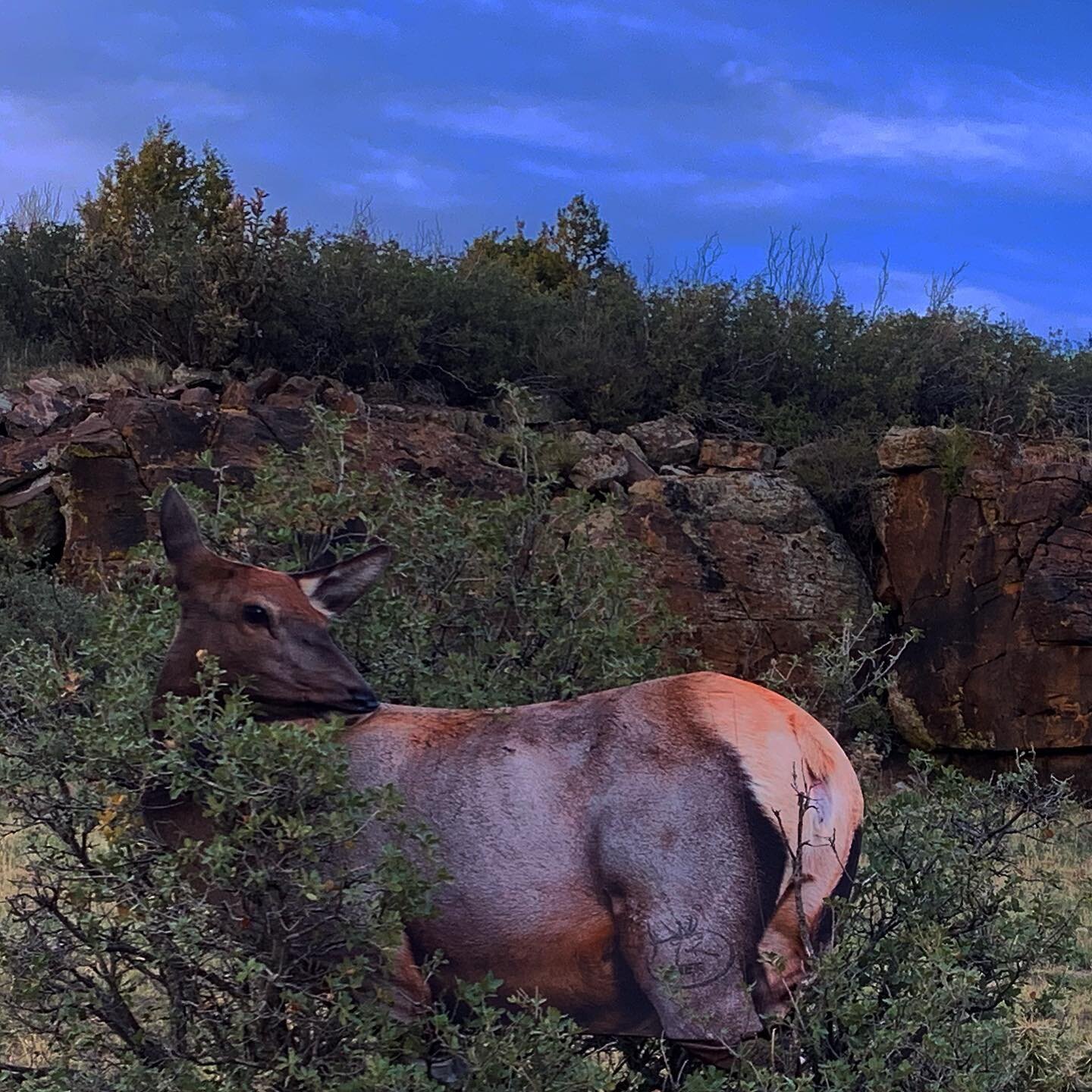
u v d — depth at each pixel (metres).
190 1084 4.05
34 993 4.40
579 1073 3.93
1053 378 21.06
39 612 11.56
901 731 15.56
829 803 4.18
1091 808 14.64
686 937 3.98
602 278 21.80
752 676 15.15
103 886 4.28
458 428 16.70
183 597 4.35
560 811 4.07
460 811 4.09
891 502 16.08
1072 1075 5.25
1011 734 15.02
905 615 15.74
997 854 5.28
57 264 21.62
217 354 18.34
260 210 19.17
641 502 15.62
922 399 20.25
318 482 5.71
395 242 19.86
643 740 4.10
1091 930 7.96
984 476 15.59
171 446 14.62
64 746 4.47
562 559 5.69
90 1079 4.33
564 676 5.41
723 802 4.03
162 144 27.02
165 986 4.38
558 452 15.34
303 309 18.80
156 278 18.98
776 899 4.04
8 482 15.13
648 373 19.52
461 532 5.64
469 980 4.12
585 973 4.11
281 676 4.25
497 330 19.53
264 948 4.14
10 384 18.09
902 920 4.90
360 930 3.97
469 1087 3.91
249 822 3.86
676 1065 4.74
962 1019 4.27
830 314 20.75
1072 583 15.02
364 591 4.42
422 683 5.25
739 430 18.70
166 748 4.11
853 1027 4.16
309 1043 4.16
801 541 15.85
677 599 15.16
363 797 3.96
